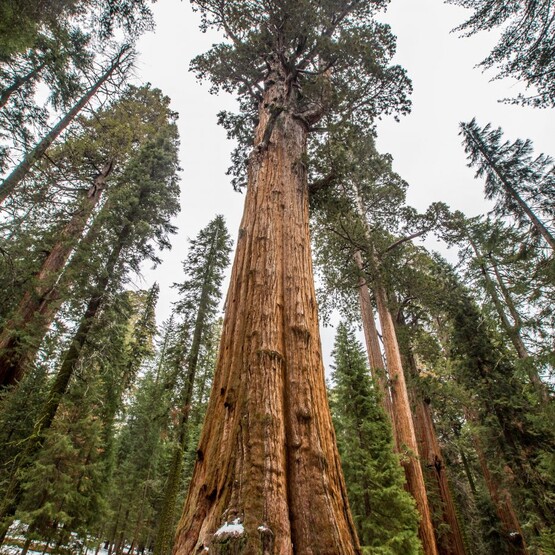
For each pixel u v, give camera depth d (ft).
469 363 44.75
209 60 29.84
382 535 23.13
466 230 44.55
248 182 19.34
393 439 27.63
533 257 35.37
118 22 27.43
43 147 27.40
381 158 49.47
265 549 6.88
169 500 41.52
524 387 42.96
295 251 15.15
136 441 67.05
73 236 35.06
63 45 24.13
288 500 8.29
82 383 31.78
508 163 40.29
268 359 10.80
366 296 47.55
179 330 54.39
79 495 28.07
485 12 23.90
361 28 26.66
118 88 31.96
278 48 26.96
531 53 23.50
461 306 48.70
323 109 25.58
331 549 7.51
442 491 42.14
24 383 29.45
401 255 45.98
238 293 13.93
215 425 10.57
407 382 46.62
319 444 9.55
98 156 45.73
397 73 26.30
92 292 34.40
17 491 26.71
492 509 47.14
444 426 59.16
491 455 40.93
